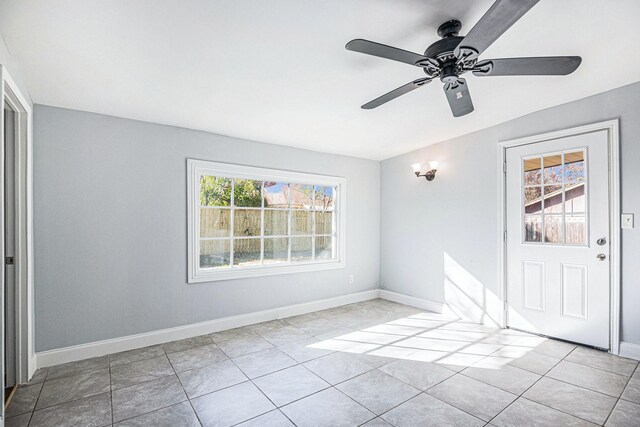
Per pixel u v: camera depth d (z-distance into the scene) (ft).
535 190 10.94
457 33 6.20
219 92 8.51
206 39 6.34
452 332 11.14
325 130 11.62
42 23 5.63
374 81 8.27
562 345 9.97
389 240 15.70
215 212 11.57
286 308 12.84
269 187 13.00
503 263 11.59
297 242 13.71
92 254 9.11
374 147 13.88
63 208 8.72
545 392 7.30
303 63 7.35
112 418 6.39
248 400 7.00
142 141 9.93
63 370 8.29
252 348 9.74
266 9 5.61
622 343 9.16
